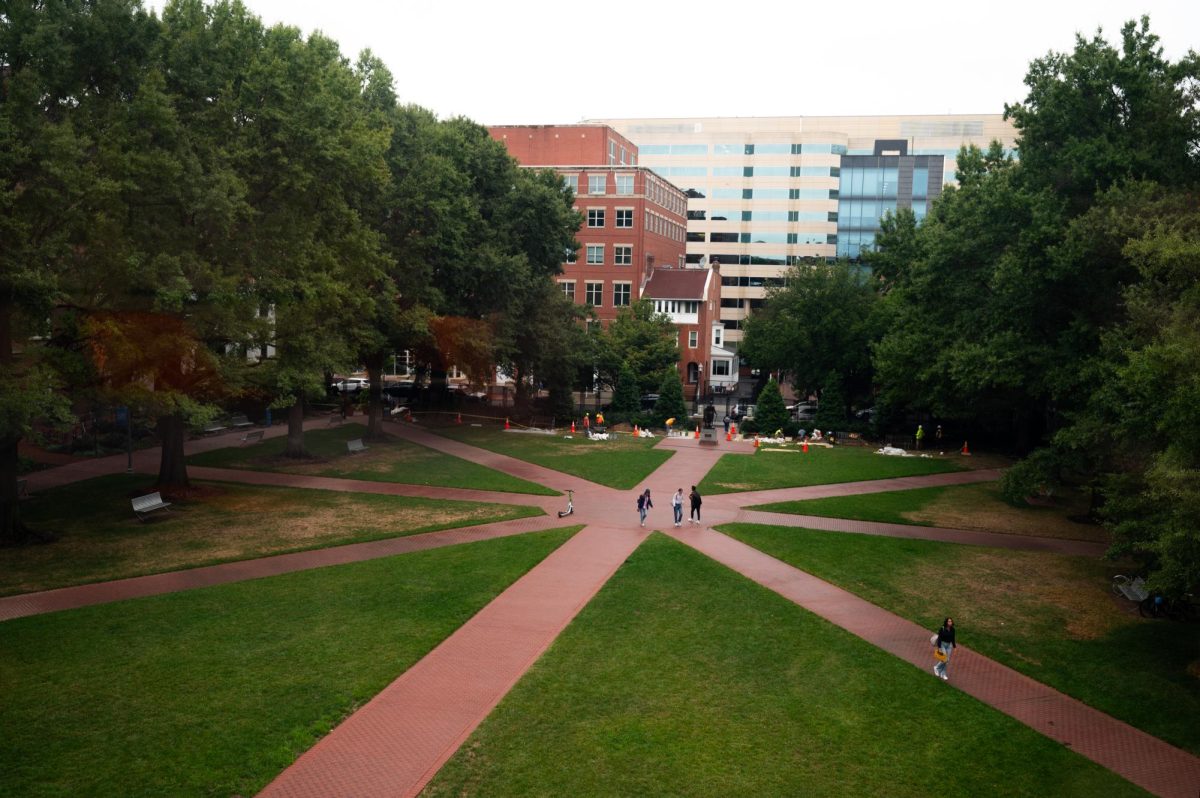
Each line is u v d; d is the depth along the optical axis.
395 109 41.84
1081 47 29.19
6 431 20.27
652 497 32.91
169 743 13.12
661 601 20.52
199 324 26.08
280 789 12.05
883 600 21.27
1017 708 15.48
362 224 37.00
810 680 16.30
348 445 41.81
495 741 13.55
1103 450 24.73
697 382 75.88
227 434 47.25
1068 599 21.75
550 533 26.75
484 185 48.34
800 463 42.22
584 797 12.07
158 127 22.58
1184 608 20.33
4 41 20.34
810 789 12.52
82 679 15.26
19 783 11.88
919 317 41.78
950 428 51.97
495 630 18.30
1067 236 25.38
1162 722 15.10
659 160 117.81
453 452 43.06
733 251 116.25
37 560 22.52
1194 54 26.73
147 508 27.11
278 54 29.09
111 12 22.12
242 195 24.77
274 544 24.72
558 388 56.69
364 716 14.26
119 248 22.55
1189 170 26.81
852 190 102.12
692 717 14.59
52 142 19.61
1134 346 20.91
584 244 80.25
